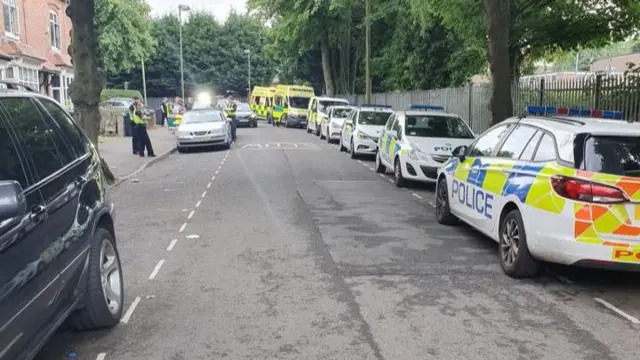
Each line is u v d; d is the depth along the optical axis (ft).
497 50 40.22
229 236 26.12
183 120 72.18
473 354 14.24
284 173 48.88
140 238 25.88
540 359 13.98
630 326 16.06
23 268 10.80
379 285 19.36
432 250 23.86
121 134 93.20
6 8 86.53
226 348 14.58
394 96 101.09
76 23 41.14
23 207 9.54
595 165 17.79
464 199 25.49
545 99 47.06
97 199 15.99
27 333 10.98
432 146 39.93
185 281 19.81
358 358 14.02
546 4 52.95
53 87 105.60
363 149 58.95
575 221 17.58
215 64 232.32
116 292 16.51
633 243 17.26
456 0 54.95
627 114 36.29
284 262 22.03
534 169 19.63
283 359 13.98
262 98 157.38
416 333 15.48
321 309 17.19
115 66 149.69
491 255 23.17
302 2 114.11
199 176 46.98
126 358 14.07
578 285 19.49
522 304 17.67
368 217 30.48
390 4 96.37
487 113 60.59
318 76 150.82
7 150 11.85
